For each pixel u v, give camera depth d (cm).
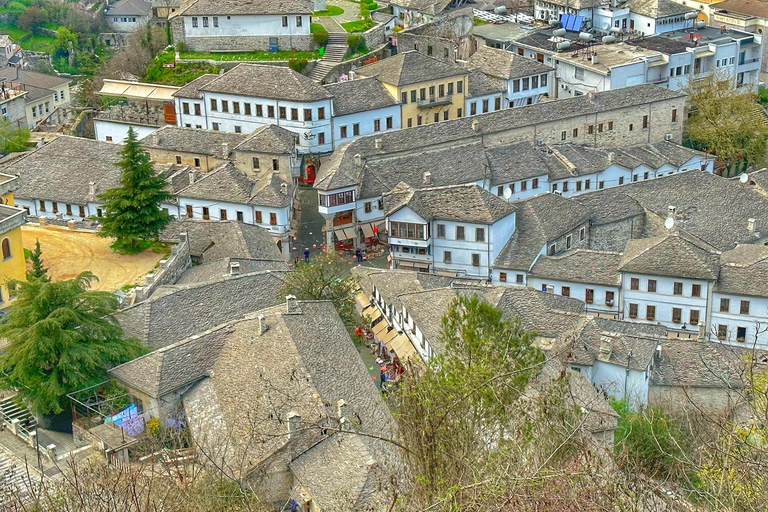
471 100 13438
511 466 3812
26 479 6356
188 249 9700
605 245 11225
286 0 14162
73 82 17962
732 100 13838
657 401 7938
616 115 13125
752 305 9462
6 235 8300
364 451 6178
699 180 11812
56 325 6950
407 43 14888
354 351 7575
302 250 11300
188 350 7338
